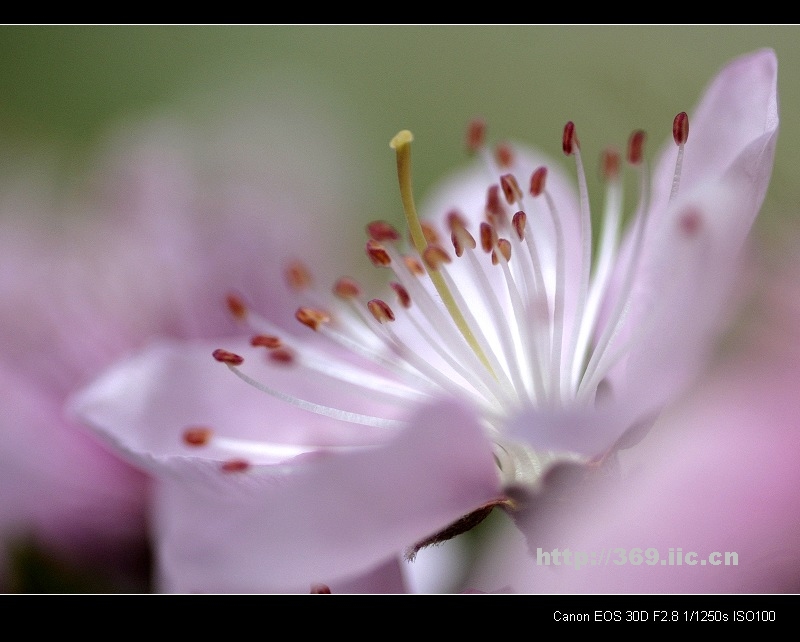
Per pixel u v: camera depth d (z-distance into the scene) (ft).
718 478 0.32
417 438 0.33
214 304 0.41
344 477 0.33
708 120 0.37
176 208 0.42
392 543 0.34
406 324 0.39
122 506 0.39
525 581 0.35
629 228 0.39
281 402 0.38
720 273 0.33
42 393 0.40
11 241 0.42
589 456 0.35
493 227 0.37
